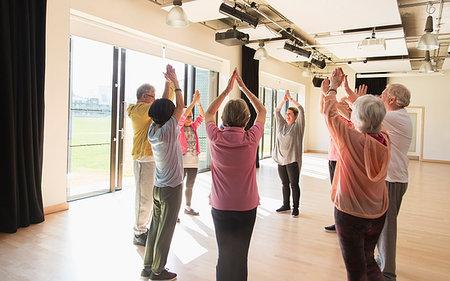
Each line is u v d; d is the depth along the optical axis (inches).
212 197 75.2
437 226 153.3
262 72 368.2
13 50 131.0
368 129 67.9
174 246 120.2
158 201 91.0
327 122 71.5
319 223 152.2
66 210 159.5
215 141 72.6
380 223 69.8
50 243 118.6
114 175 204.1
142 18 200.8
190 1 180.5
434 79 426.0
